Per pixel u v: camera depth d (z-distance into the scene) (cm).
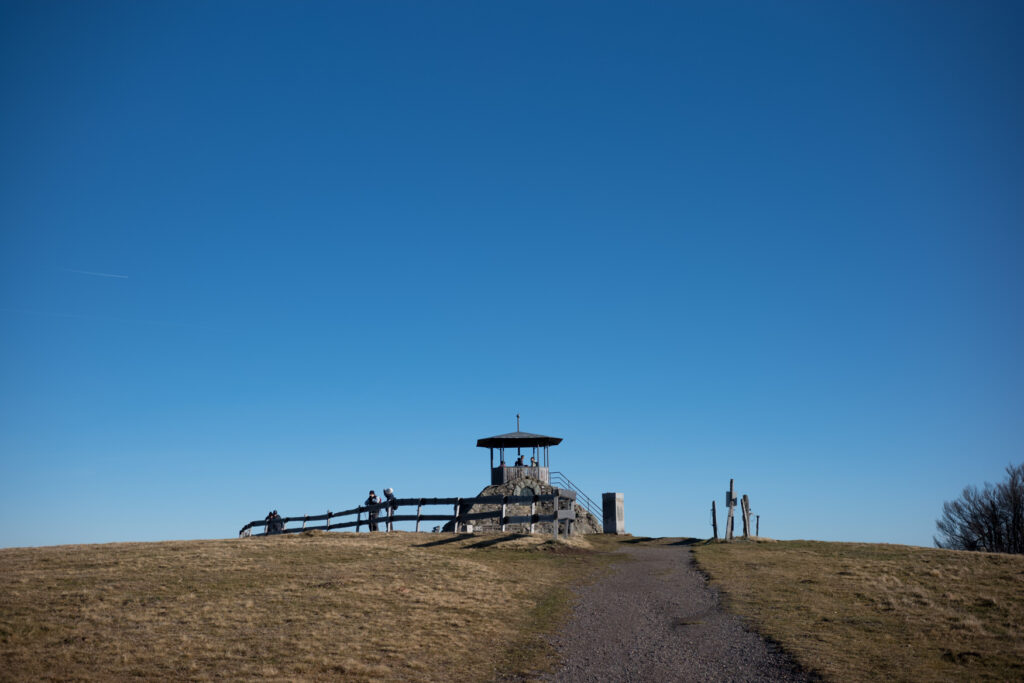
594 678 1376
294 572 2259
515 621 1803
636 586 2262
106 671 1373
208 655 1472
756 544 3250
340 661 1454
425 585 2114
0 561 2397
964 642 1562
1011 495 5316
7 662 1411
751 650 1525
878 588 2139
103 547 2767
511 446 4853
